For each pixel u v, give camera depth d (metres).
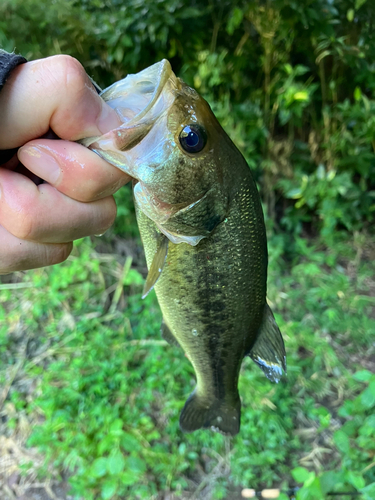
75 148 0.11
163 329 0.20
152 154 0.12
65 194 0.12
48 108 0.11
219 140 0.14
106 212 0.12
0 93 0.11
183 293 0.16
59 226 0.12
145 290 0.14
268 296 0.38
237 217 0.15
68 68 0.11
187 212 0.14
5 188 0.11
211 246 0.15
